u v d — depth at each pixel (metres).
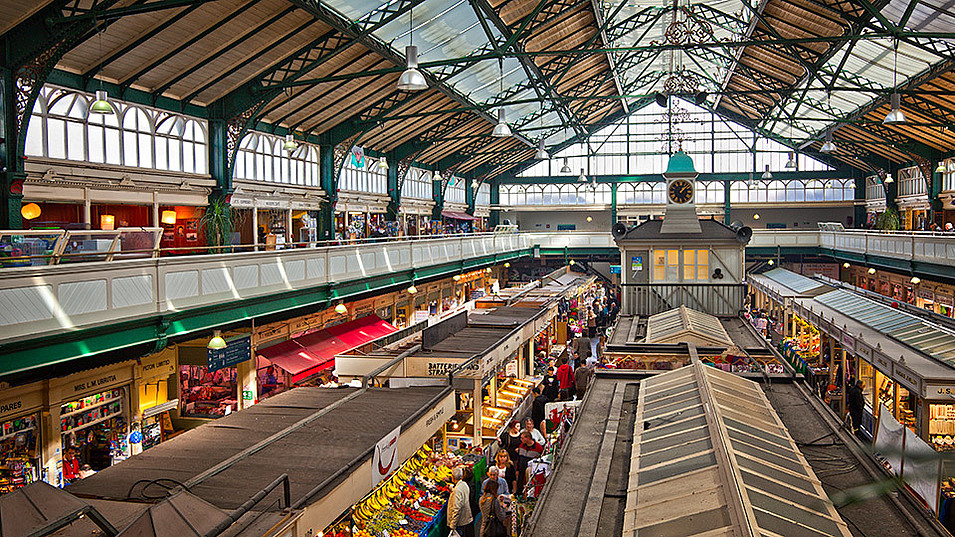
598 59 30.55
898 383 12.50
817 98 31.05
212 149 18.19
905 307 19.42
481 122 33.06
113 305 10.77
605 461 7.64
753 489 5.52
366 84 21.95
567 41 26.59
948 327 15.90
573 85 33.53
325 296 17.67
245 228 21.58
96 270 10.44
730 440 6.67
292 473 7.54
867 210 43.44
